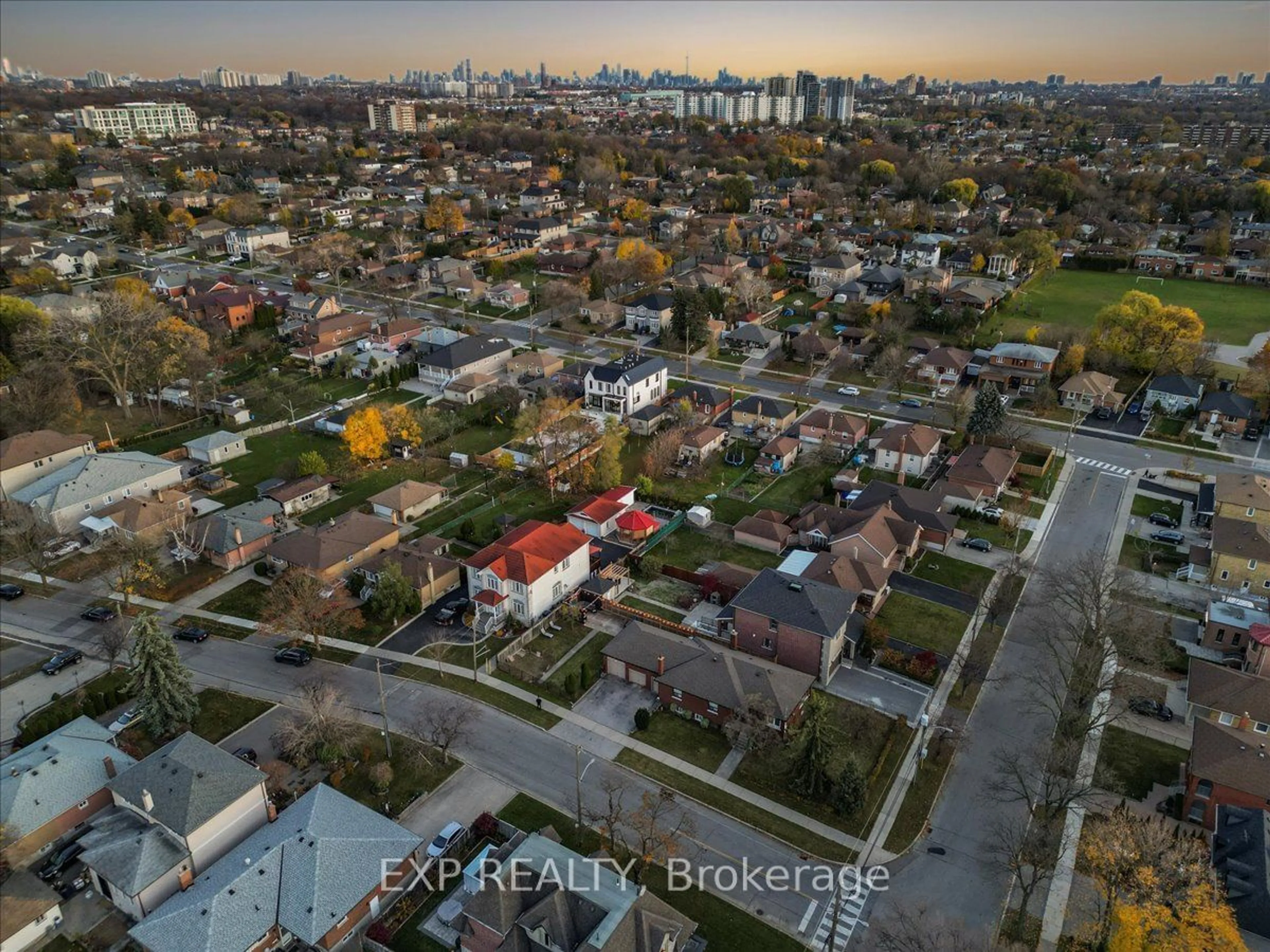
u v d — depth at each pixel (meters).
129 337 133.38
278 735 66.94
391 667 76.31
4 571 91.12
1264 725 64.81
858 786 59.66
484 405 133.25
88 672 75.94
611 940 46.72
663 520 101.12
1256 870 51.75
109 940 51.50
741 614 77.00
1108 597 79.94
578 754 63.28
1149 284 198.38
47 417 121.75
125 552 86.81
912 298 181.12
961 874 56.09
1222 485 98.44
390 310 177.38
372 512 102.00
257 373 148.38
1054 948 50.75
